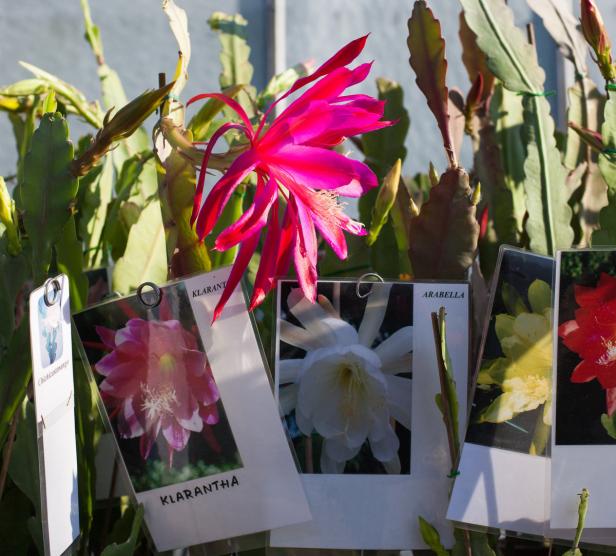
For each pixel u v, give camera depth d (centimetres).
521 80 66
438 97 58
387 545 53
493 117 78
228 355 53
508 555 60
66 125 52
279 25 194
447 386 49
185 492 53
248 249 48
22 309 61
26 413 52
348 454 53
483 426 51
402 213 65
